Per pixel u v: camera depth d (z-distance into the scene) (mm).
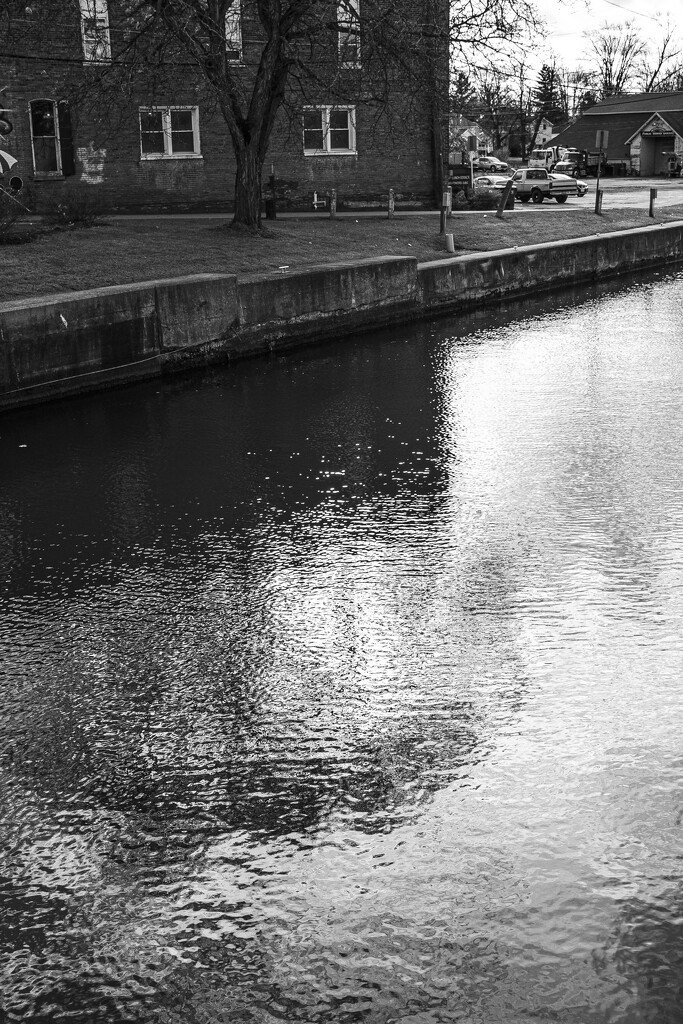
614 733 5445
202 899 4305
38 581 8031
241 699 6035
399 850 4551
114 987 3861
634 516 8969
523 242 28984
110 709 5988
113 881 4449
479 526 8914
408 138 37125
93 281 17000
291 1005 3740
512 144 115250
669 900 4172
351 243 25203
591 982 3779
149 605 7512
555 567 7879
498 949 3951
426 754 5324
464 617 7047
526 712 5711
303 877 4410
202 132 34906
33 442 12297
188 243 22641
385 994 3768
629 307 23734
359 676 6250
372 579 7820
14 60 32312
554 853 4484
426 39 23875
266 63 24359
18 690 6266
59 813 4973
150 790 5137
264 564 8227
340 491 10047
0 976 3932
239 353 17984
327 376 16172
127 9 30203
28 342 14172
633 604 7125
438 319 22781
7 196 25875
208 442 12086
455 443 11711
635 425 12234
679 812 4734
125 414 13711
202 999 3789
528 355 17531
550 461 10820
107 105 28656
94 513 9609
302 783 5129
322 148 36875
